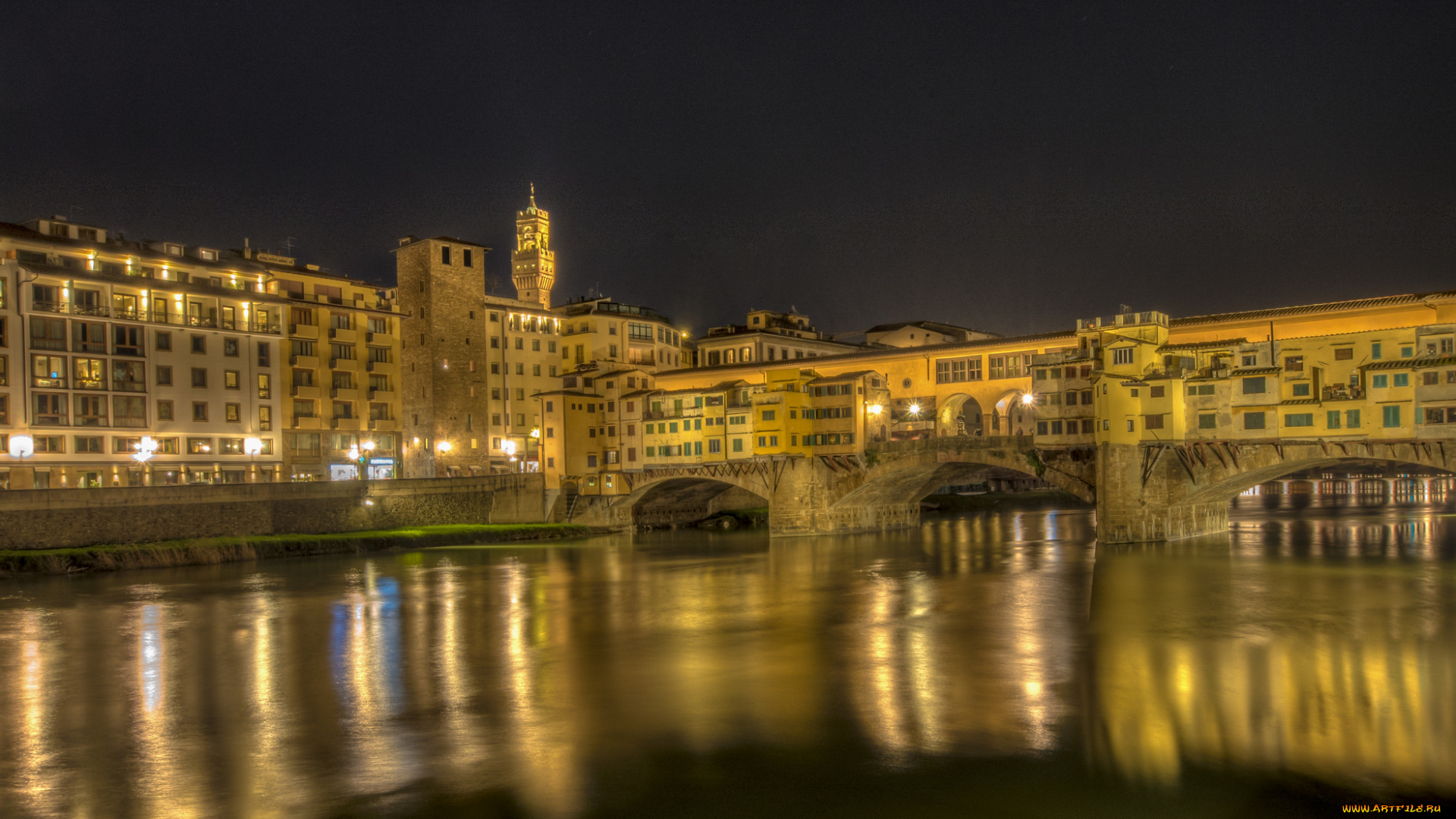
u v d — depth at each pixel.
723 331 155.75
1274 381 76.12
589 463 119.88
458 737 32.06
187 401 97.00
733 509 137.12
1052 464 87.56
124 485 91.94
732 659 42.88
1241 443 77.69
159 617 54.88
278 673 41.22
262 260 111.94
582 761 29.73
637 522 123.12
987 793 26.88
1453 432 67.62
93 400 90.81
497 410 127.50
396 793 27.33
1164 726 32.16
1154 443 81.19
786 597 60.62
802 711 34.53
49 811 26.45
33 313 87.12
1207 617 50.44
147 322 94.50
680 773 28.64
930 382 105.75
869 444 101.31
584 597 62.06
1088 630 47.62
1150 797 26.44
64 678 40.59
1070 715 33.44
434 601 60.38
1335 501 160.62
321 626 51.94
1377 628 47.09
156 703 36.66
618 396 120.31
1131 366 82.56
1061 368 86.69
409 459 123.56
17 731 33.41
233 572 75.94
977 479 137.00
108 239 98.50
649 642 47.09
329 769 29.27
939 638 46.56
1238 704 34.56
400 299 126.56
